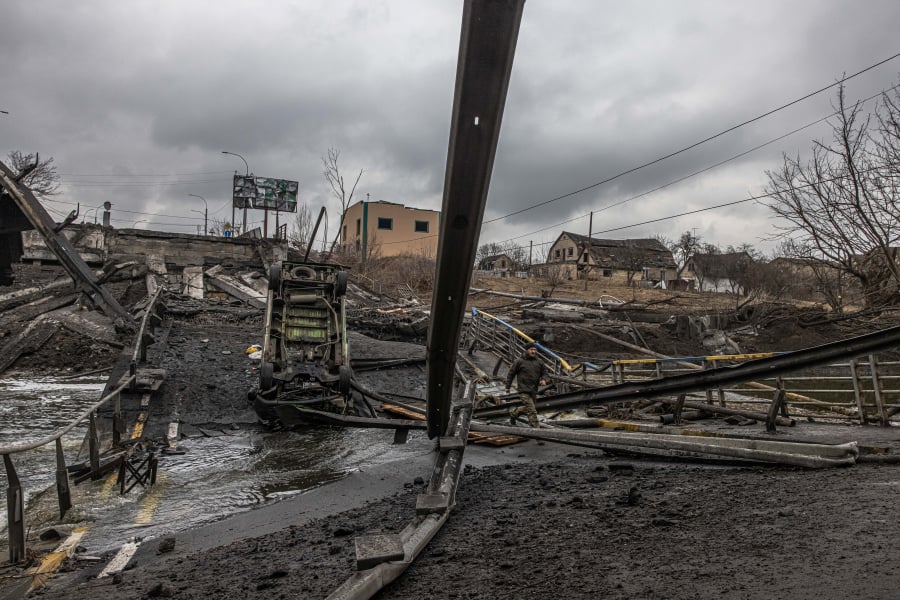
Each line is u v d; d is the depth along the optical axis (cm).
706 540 415
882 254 2492
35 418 1470
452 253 524
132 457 1138
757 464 745
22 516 569
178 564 530
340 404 1468
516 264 7881
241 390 1670
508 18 373
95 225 3525
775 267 4356
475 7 367
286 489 921
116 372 1667
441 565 417
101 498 850
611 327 3117
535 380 1170
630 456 905
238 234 5797
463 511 604
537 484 742
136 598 420
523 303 3838
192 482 964
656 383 919
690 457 825
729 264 5812
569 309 3462
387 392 1911
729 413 1156
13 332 2398
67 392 1852
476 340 2555
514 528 507
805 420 1193
